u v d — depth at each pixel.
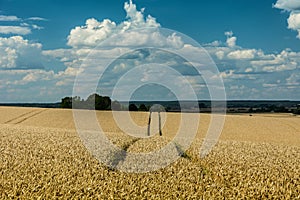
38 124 53.66
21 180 12.73
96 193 11.99
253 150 26.52
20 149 22.14
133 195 12.05
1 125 47.62
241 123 56.50
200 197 12.25
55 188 12.01
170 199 12.09
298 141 44.25
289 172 17.39
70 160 17.78
